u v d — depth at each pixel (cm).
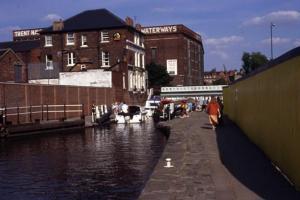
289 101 1084
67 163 1948
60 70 7281
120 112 4953
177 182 1156
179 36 10081
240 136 2411
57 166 1866
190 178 1206
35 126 3525
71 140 3020
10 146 2669
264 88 1573
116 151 2348
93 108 4647
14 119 3866
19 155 2242
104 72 6412
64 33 7281
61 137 3266
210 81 16038
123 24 7094
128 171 1711
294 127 1024
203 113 5931
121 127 4306
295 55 998
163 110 4922
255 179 1161
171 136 2523
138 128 4116
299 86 962
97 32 7175
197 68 11650
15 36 10444
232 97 3731
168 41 10156
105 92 6091
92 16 7375
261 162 1453
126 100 6950
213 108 2869
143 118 5234
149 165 1848
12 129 3241
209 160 1527
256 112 1866
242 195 974
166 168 1379
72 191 1377
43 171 1747
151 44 10225
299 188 980
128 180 1534
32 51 7650
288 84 1095
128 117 4909
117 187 1423
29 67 6544
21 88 4038
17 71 5609
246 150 1789
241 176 1212
